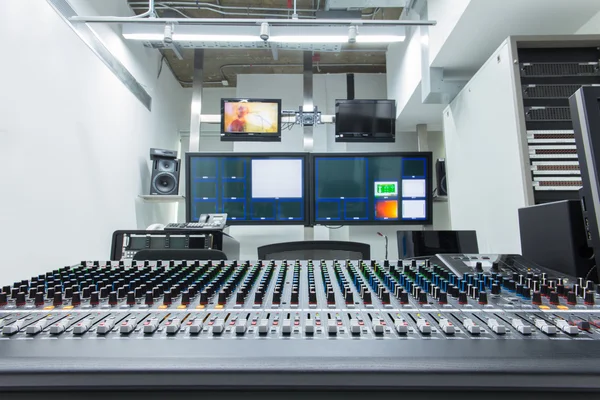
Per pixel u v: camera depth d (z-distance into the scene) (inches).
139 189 144.6
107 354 15.7
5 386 14.8
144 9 149.0
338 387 14.9
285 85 199.3
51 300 23.8
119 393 15.6
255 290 26.4
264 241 173.3
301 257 72.7
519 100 66.2
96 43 112.0
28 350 16.1
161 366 15.0
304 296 25.0
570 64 68.0
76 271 32.3
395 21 100.9
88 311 21.6
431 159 153.0
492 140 75.5
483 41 88.7
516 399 15.4
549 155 64.7
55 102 89.7
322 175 153.8
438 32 95.0
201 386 15.0
